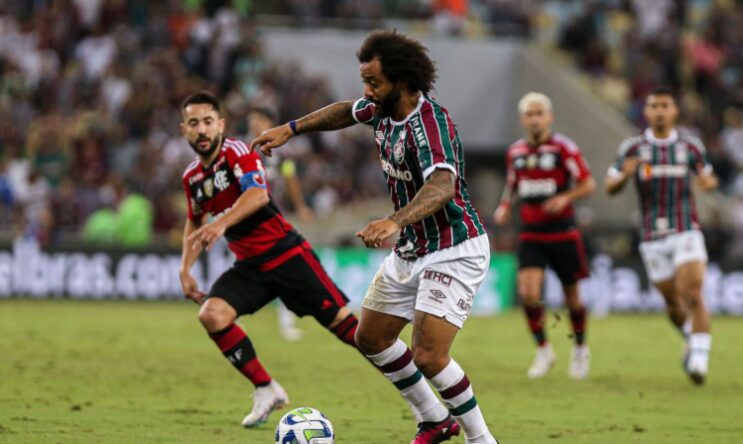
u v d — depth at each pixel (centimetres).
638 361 4112
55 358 3728
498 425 2567
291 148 7406
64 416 2527
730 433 2488
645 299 6538
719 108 8912
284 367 3669
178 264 6469
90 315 5509
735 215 7512
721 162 8319
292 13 8919
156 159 7106
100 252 6475
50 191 6762
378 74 1914
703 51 9094
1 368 3409
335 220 7188
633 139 3628
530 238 3634
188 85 7762
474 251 1997
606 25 9556
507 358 4138
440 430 2136
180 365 3625
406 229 2036
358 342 2122
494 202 8906
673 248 3531
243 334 2494
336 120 2175
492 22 9200
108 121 7325
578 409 2862
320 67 8638
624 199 8150
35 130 7200
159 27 8162
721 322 6031
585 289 6506
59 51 8088
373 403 2889
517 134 8762
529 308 3591
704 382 3472
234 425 2467
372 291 2089
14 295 6450
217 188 2530
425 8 9188
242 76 8062
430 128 1906
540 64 8706
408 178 1972
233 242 2592
